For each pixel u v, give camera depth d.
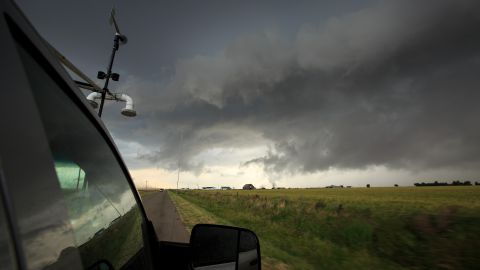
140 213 2.21
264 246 11.59
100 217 1.47
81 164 1.33
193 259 1.98
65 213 1.00
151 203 32.91
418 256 11.18
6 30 0.83
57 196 0.95
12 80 0.81
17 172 0.73
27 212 0.75
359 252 12.35
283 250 12.35
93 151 1.50
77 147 1.30
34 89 0.98
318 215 19.58
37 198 0.82
